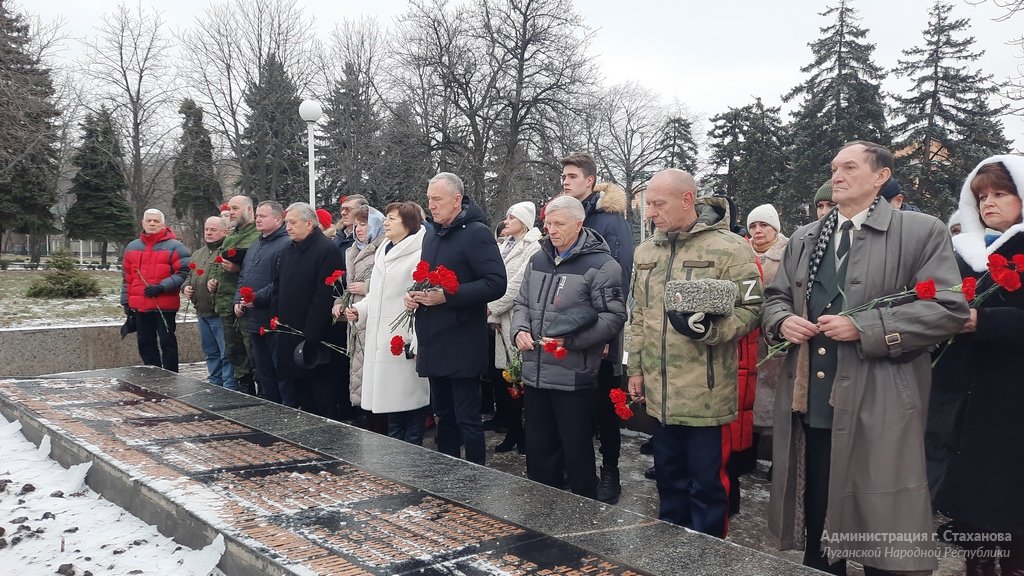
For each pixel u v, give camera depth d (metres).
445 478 3.12
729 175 33.41
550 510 2.70
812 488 2.68
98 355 7.98
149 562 2.69
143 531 3.03
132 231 32.97
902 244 2.50
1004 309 2.55
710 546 2.34
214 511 2.71
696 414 2.97
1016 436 2.56
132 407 4.67
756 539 3.59
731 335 2.82
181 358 9.09
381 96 27.61
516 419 5.20
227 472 3.22
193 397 5.00
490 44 23.98
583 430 3.47
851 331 2.41
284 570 2.18
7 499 3.46
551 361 3.47
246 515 2.66
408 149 25.19
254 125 29.53
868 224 2.54
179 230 42.88
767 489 4.45
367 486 3.02
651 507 4.04
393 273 4.67
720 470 3.05
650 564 2.19
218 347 6.80
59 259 16.42
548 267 3.62
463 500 2.82
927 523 2.37
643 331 3.20
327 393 5.20
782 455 2.70
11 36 24.44
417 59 24.50
